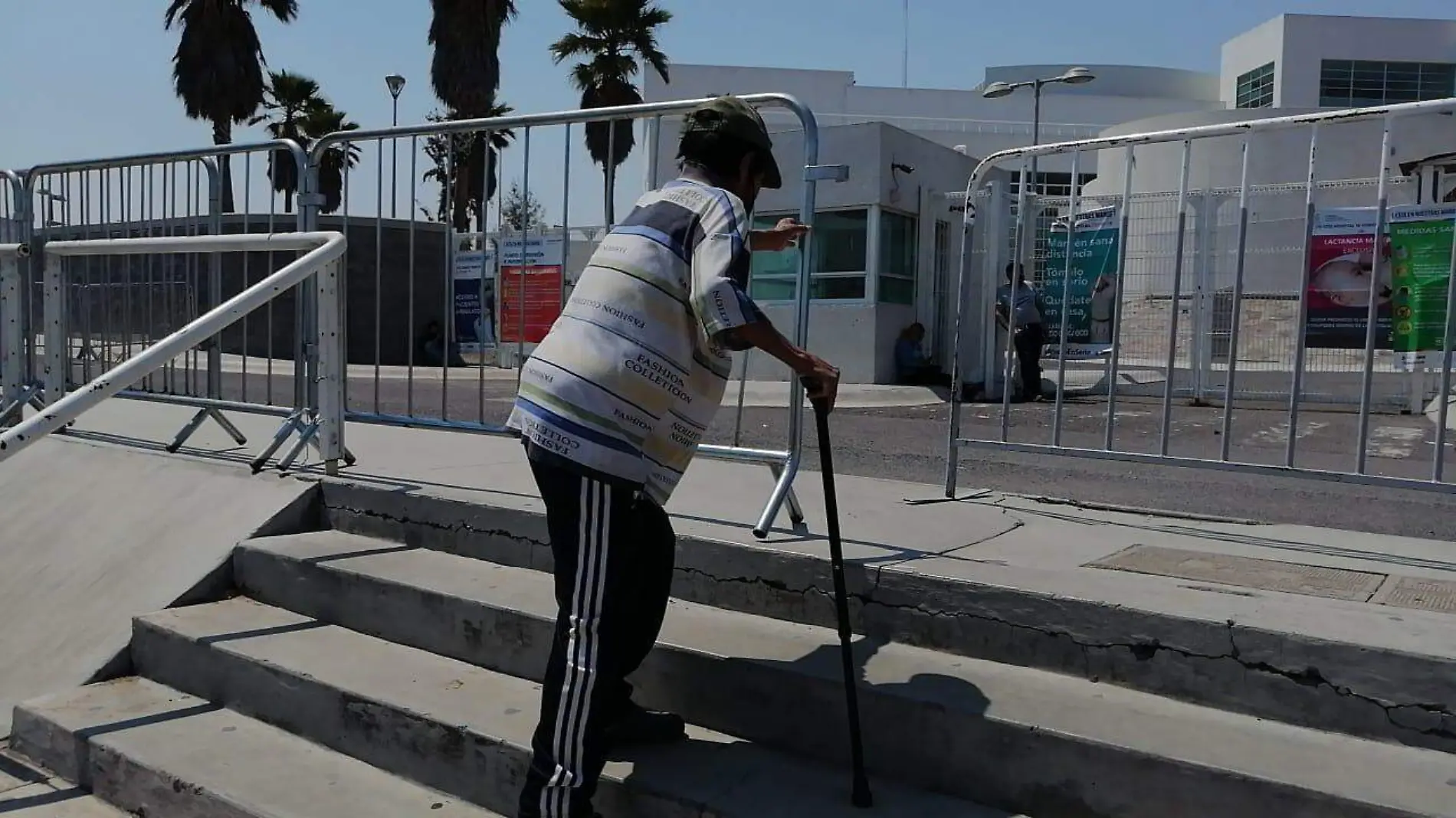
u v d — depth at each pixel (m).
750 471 5.03
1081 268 5.48
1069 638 2.78
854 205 14.34
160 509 4.64
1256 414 10.55
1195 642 2.61
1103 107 41.97
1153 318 10.49
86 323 6.36
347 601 3.79
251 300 3.86
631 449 2.52
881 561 3.16
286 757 3.24
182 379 7.15
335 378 4.58
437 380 12.44
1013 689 2.69
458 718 3.00
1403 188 8.54
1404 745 2.37
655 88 39.31
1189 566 3.23
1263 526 3.96
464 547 3.98
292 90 33.56
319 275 4.52
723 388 2.74
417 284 10.98
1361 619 2.62
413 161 5.12
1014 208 12.51
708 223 2.53
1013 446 4.30
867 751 2.69
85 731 3.40
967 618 2.93
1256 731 2.46
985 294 12.49
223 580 4.14
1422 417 10.31
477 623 3.40
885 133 14.12
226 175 6.19
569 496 2.52
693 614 3.30
